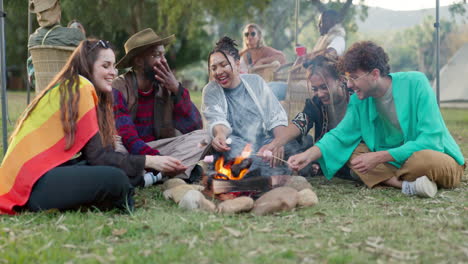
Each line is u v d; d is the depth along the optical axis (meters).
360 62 3.34
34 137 2.68
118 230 2.34
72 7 15.75
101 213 2.65
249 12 10.14
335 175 3.99
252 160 3.20
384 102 3.49
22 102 12.30
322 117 3.95
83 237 2.26
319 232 2.36
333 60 4.00
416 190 3.21
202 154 3.32
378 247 2.12
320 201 3.06
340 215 2.70
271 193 2.82
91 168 2.63
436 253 2.05
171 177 3.64
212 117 3.51
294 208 2.80
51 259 1.98
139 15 16.62
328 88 3.89
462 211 2.78
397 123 3.52
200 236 2.27
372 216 2.67
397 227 2.42
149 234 2.32
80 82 2.74
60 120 2.68
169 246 2.11
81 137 2.68
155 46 3.69
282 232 2.35
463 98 12.93
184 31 16.77
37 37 4.95
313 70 3.91
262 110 3.60
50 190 2.61
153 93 3.82
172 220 2.52
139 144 3.48
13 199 2.65
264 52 5.11
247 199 2.75
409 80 3.47
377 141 3.63
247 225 2.46
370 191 3.40
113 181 2.60
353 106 3.64
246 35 5.14
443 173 3.29
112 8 16.12
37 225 2.46
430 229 2.41
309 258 1.99
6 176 2.69
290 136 3.71
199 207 2.75
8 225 2.44
